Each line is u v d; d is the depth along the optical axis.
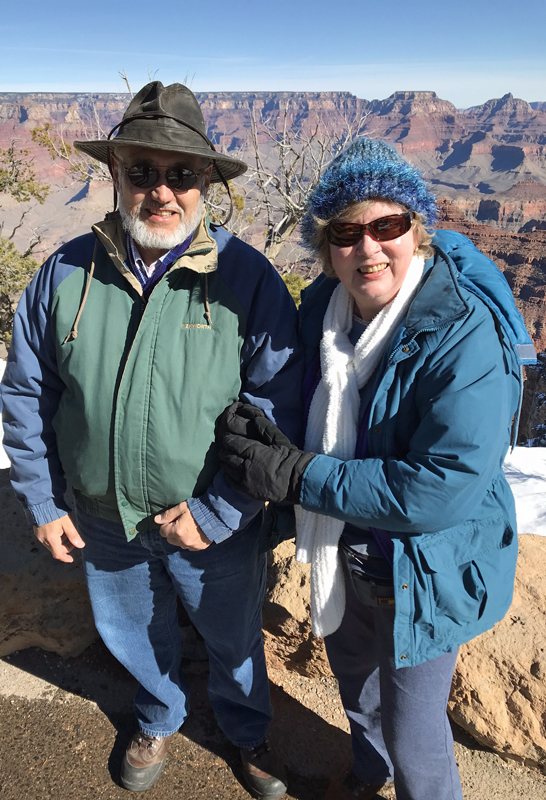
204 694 2.29
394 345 1.33
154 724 1.95
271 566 2.35
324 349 1.49
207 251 1.47
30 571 2.32
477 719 1.97
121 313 1.49
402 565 1.39
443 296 1.29
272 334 1.52
